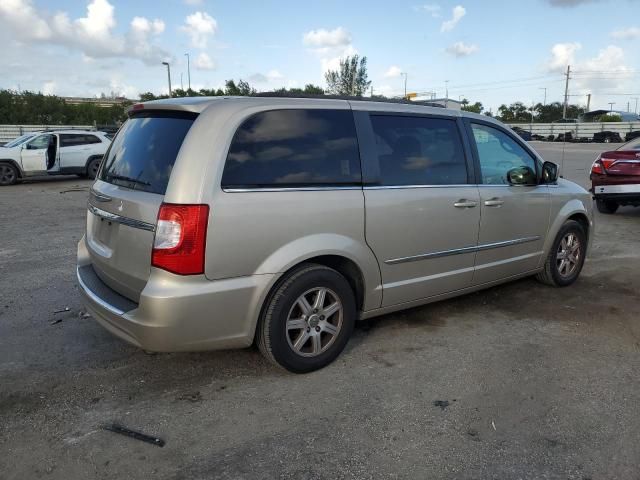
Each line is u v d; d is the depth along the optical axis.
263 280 3.31
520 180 4.87
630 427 3.05
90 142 17.41
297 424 3.08
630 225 9.26
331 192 3.56
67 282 5.79
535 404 3.29
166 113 3.53
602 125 55.50
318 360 3.69
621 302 5.16
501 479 2.62
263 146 3.35
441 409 3.23
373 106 3.94
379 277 3.91
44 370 3.74
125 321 3.21
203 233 3.07
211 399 3.36
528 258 5.11
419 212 4.04
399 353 4.01
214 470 2.68
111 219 3.50
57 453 2.82
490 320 4.68
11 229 8.87
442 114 4.37
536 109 93.06
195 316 3.12
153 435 2.98
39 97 47.75
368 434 2.98
